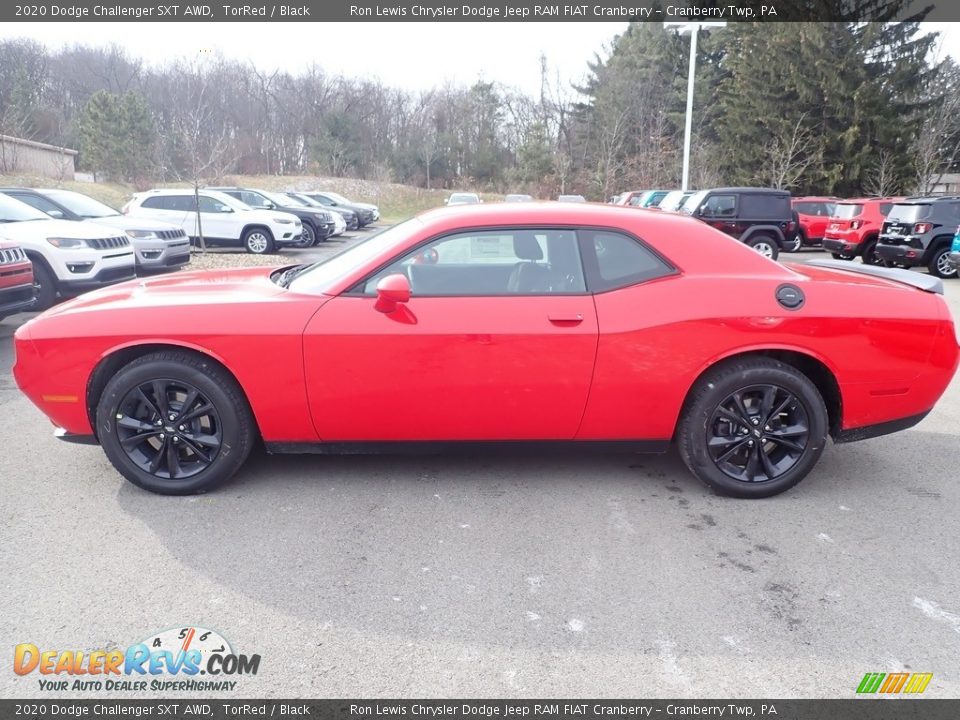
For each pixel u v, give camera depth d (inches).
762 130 1312.7
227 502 138.4
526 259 138.3
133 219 448.8
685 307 133.9
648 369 134.0
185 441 138.6
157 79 1884.8
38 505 136.4
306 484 147.0
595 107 1798.7
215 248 701.3
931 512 138.7
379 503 138.8
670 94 1633.9
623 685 88.6
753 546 123.9
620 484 149.6
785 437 141.3
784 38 1249.4
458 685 88.4
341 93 2362.2
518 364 132.8
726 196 585.6
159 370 133.7
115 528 127.4
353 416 136.1
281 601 105.4
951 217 534.6
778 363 137.5
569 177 1740.9
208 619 101.0
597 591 108.9
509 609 104.0
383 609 103.7
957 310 386.6
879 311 137.7
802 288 138.1
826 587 110.9
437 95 2425.0
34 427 182.2
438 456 162.7
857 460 167.2
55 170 1424.7
